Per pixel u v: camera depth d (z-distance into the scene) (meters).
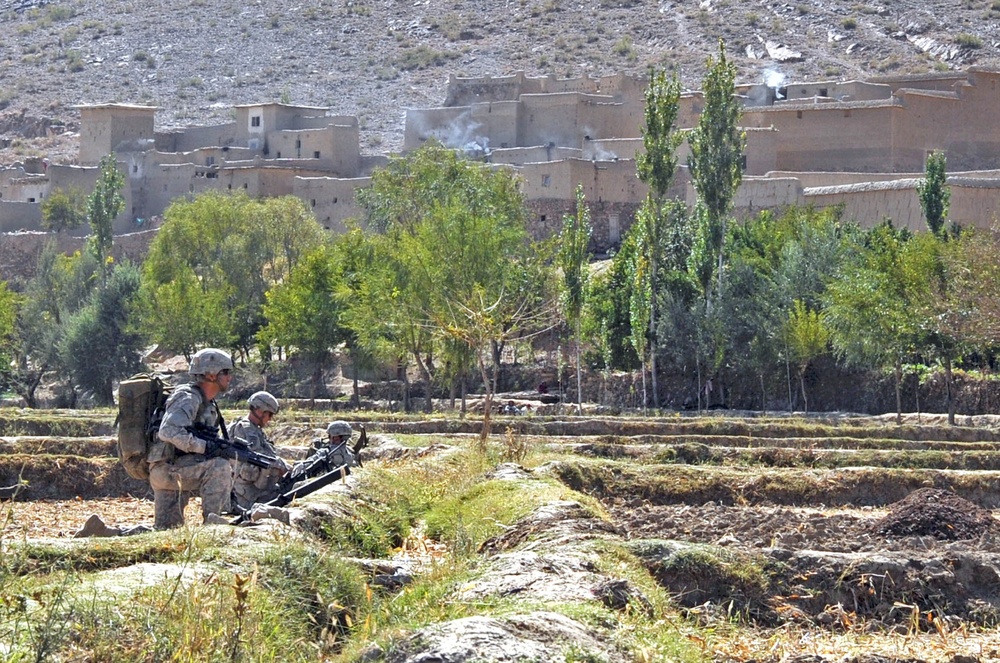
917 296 61.03
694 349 76.25
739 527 23.69
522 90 137.00
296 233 99.75
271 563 13.04
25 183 130.75
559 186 103.00
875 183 91.62
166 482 18.12
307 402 73.50
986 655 14.23
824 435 47.53
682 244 84.38
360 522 18.55
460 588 13.04
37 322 96.44
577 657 10.37
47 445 34.88
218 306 88.69
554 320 69.75
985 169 111.19
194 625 10.55
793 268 76.62
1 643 10.02
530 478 24.17
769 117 110.44
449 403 71.81
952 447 43.94
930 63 194.88
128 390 18.34
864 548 21.62
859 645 14.39
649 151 74.62
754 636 14.62
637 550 15.98
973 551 19.14
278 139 128.38
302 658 11.02
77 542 13.86
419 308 64.12
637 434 46.53
